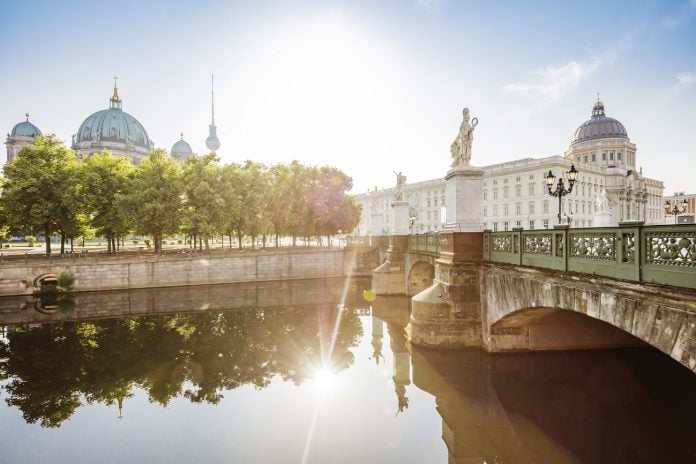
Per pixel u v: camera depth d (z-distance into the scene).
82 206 32.50
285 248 43.19
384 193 91.94
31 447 9.27
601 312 7.89
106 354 16.81
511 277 11.85
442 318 14.29
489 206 71.94
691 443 8.70
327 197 44.38
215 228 36.38
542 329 13.51
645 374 12.12
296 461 8.36
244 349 17.47
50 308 26.30
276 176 44.50
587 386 11.43
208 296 30.67
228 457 8.62
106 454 8.88
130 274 33.00
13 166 31.09
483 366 13.38
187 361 15.88
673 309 6.13
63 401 12.04
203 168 37.12
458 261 14.41
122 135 100.62
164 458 8.62
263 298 30.03
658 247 6.44
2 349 17.52
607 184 71.50
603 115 89.19
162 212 33.75
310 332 20.30
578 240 8.66
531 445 8.82
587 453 8.42
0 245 46.12
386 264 28.84
